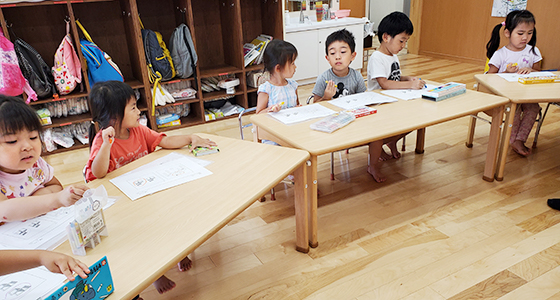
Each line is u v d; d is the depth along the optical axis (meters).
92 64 3.20
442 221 2.12
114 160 1.60
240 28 3.79
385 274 1.74
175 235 1.07
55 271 0.83
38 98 3.19
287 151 1.62
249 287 1.71
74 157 3.18
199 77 3.75
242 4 4.21
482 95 2.31
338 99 2.31
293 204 2.37
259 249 1.97
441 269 1.75
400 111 2.06
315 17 5.46
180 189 1.33
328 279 1.73
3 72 2.82
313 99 2.58
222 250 1.97
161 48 3.52
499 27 2.97
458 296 1.59
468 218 2.13
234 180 1.38
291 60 2.24
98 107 1.54
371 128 1.83
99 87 1.53
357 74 2.59
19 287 0.88
